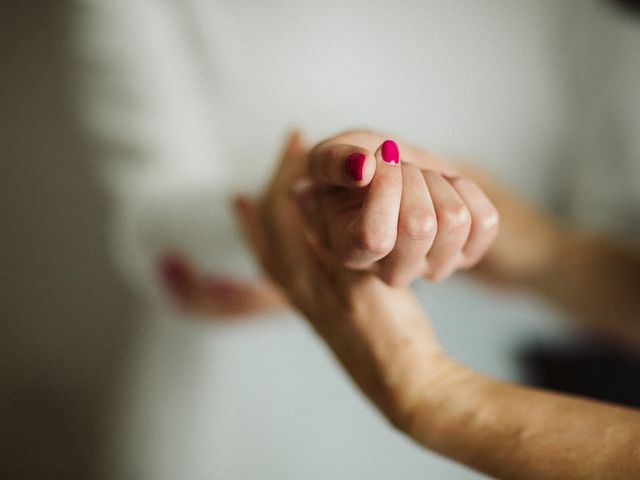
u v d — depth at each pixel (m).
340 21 1.00
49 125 1.23
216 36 0.99
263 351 0.99
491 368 0.98
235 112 1.01
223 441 0.99
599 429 0.42
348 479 0.96
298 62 1.01
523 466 0.43
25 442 1.31
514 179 1.12
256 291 0.91
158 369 1.05
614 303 0.96
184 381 1.02
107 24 0.94
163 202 0.93
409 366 0.49
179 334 1.03
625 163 1.06
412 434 0.48
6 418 1.31
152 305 1.08
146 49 0.95
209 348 1.01
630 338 1.01
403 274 0.43
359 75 1.03
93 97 0.97
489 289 0.99
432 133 1.07
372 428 0.97
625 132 1.05
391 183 0.41
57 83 1.20
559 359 1.02
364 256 0.41
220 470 0.99
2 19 1.17
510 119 1.08
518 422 0.44
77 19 0.96
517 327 1.04
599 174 1.08
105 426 1.20
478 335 1.00
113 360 1.19
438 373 0.48
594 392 0.97
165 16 0.96
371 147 0.47
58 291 1.29
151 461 1.08
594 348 1.04
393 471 0.96
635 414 0.42
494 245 0.92
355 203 0.44
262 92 1.01
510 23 1.04
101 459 1.22
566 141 1.11
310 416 0.97
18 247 1.28
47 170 1.25
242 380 0.99
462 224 0.42
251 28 1.00
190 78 1.00
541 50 1.06
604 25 1.04
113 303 1.33
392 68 1.03
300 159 0.56
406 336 0.50
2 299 1.29
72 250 1.28
